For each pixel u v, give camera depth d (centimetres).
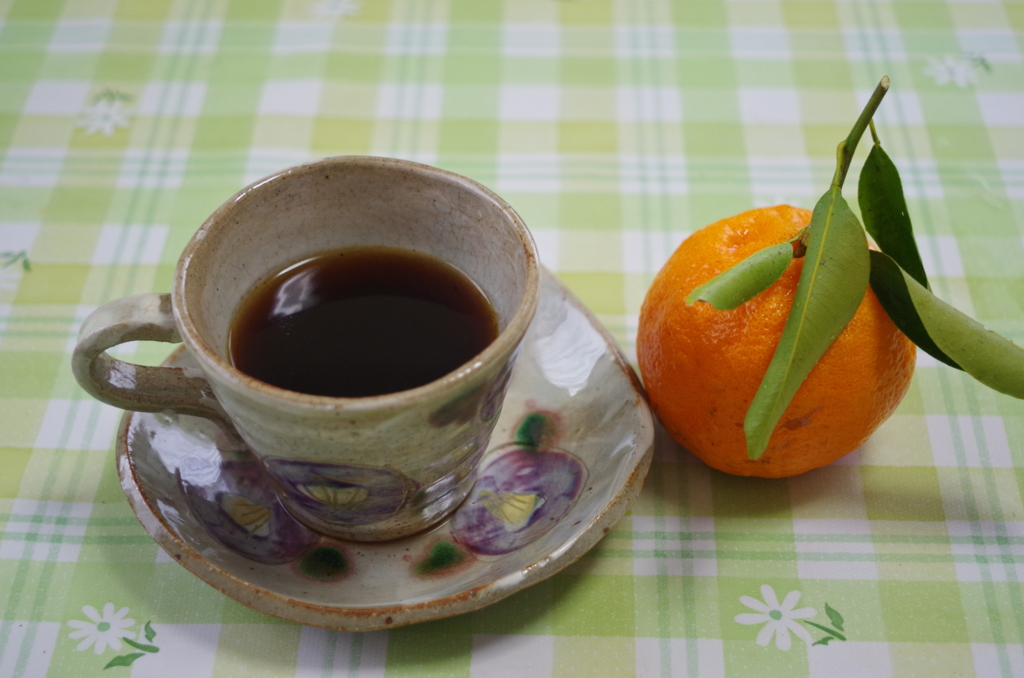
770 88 49
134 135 47
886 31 51
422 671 32
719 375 32
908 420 38
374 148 46
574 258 42
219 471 34
